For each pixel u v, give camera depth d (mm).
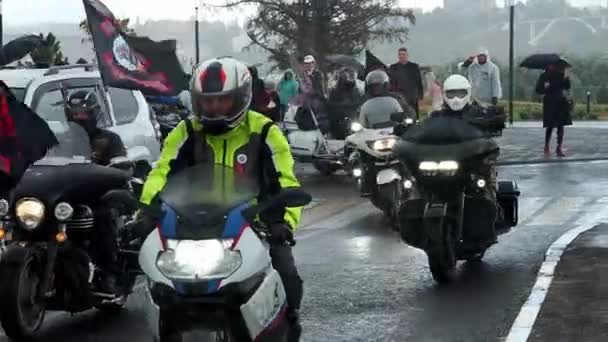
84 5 11062
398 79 19844
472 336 7406
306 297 8742
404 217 9055
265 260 5406
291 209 5777
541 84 21094
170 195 5465
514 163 19781
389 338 7410
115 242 7777
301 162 18609
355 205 14984
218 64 5684
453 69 35844
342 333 7559
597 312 7848
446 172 8617
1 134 7371
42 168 7660
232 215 5309
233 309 5230
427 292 8891
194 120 5934
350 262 10367
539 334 7316
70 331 7875
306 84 18875
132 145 11984
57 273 7484
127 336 7715
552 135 26500
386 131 13141
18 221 7180
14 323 7125
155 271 5211
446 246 8883
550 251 10539
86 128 8336
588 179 17188
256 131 5879
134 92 12680
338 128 18422
